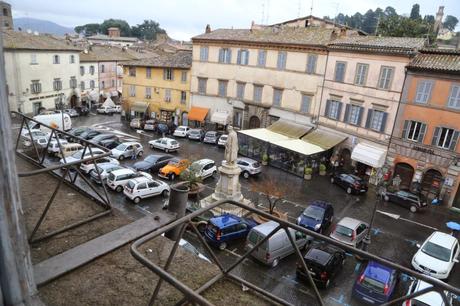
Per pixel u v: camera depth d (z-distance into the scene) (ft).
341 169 101.60
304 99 107.96
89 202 21.49
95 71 178.70
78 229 18.40
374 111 92.38
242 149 112.47
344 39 101.55
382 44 89.71
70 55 157.48
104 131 134.10
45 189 23.06
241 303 13.84
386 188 86.17
